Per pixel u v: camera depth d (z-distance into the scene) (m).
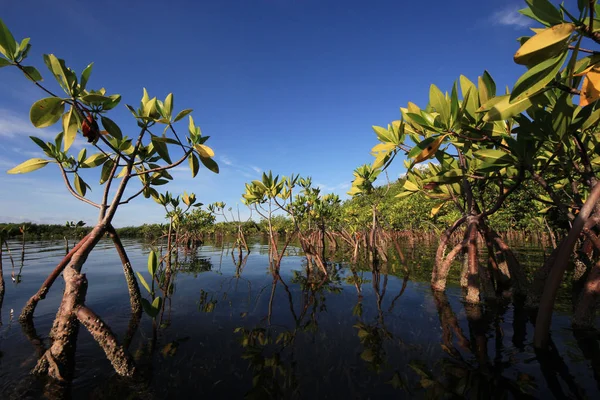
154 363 2.58
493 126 3.47
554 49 1.79
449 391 2.08
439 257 5.39
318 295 4.96
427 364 2.48
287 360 2.62
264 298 4.82
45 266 7.85
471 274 4.35
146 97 3.51
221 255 11.50
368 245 10.12
